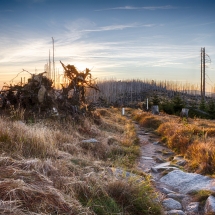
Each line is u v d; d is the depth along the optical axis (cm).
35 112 1221
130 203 442
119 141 1079
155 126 1695
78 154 732
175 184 618
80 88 1597
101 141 973
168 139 1191
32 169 466
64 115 1274
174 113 2997
